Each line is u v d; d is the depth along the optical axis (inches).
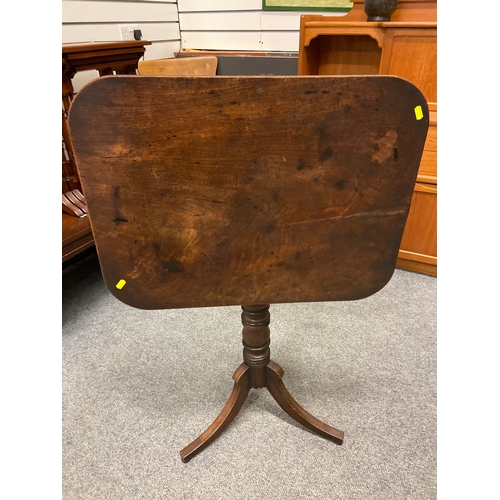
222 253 28.9
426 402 47.3
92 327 61.1
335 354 54.6
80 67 57.1
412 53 60.0
